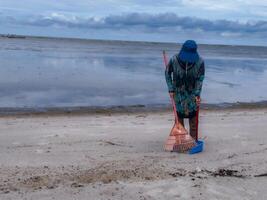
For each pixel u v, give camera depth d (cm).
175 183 562
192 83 744
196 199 517
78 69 2880
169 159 691
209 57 6066
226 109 1477
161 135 897
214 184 568
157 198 515
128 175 591
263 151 766
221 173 620
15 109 1331
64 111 1328
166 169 629
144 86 2105
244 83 2409
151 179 578
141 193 527
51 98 1625
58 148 753
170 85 745
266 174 622
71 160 671
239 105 1586
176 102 755
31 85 1953
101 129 954
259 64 4509
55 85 1995
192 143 740
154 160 680
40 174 593
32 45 8300
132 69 3103
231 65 4094
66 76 2395
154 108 1459
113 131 930
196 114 761
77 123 1057
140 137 872
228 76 2809
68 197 510
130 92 1883
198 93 746
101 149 752
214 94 1898
